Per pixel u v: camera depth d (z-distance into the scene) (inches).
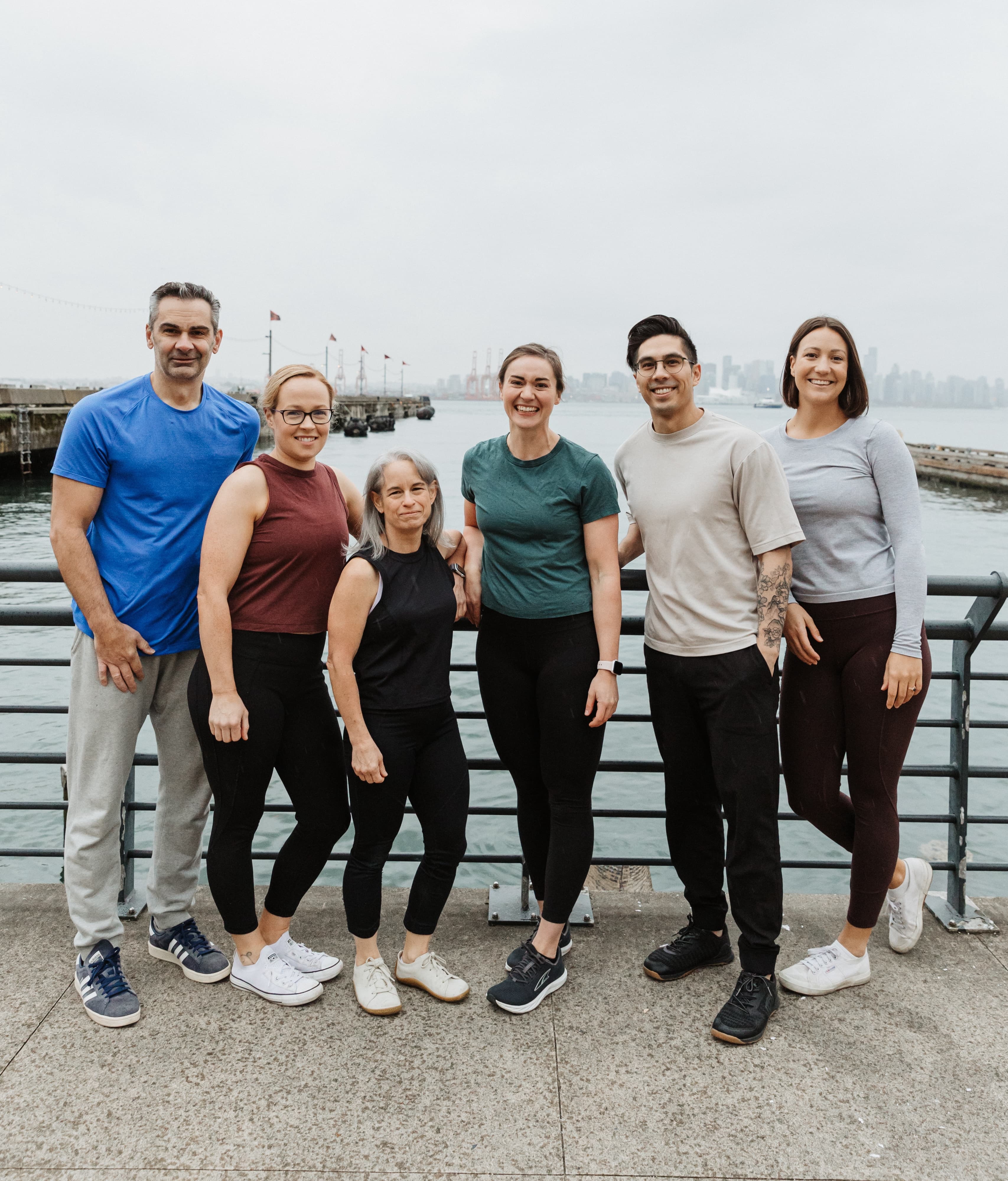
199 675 84.0
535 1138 70.7
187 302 84.4
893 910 98.1
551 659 86.5
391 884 247.6
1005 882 241.1
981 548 858.1
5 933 99.0
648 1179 67.0
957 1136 71.6
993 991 91.7
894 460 85.4
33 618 98.3
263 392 82.8
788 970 91.2
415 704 84.4
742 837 84.6
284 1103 74.1
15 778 296.8
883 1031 84.8
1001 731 349.7
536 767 91.9
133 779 106.3
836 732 90.0
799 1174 67.6
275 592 83.1
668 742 90.9
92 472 83.7
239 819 85.7
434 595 84.4
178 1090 75.4
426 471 82.0
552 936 89.7
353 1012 86.7
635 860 102.9
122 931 88.4
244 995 89.2
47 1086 75.5
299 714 86.5
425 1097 75.0
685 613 85.9
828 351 86.1
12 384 2086.6
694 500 84.4
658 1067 79.3
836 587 87.2
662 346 83.3
